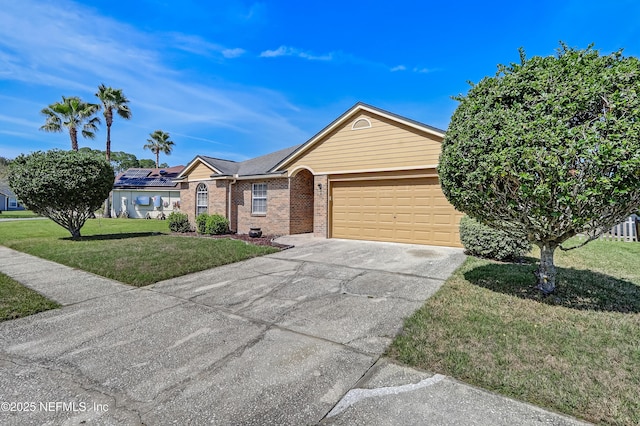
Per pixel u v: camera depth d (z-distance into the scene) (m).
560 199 3.80
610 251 9.06
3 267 7.76
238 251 9.28
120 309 4.91
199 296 5.53
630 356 3.24
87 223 21.19
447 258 8.06
